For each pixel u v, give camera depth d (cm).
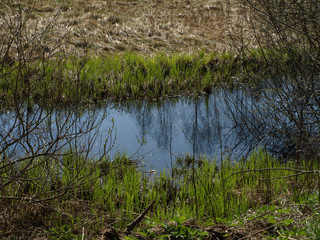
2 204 477
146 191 662
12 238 469
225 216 552
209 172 704
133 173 701
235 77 1191
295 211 470
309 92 771
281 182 639
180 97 1165
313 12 716
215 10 1884
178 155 816
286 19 757
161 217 552
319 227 406
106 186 624
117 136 892
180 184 684
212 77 1268
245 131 920
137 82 1189
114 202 605
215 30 1644
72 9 1734
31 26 1273
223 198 579
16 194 547
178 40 1543
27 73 562
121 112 1066
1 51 519
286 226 442
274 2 766
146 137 898
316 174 580
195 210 574
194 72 1267
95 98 1100
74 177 601
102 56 1334
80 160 631
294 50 809
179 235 428
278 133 859
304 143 745
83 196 616
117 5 1916
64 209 551
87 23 1563
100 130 909
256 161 733
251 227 452
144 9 1891
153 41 1523
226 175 675
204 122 984
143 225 522
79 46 1345
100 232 498
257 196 618
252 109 991
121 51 1409
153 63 1280
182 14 1838
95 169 659
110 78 1184
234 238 432
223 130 932
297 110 793
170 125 973
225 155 814
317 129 782
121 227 529
